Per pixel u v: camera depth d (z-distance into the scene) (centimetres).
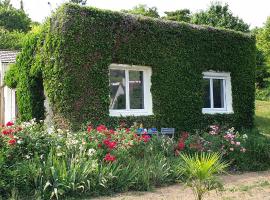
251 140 1115
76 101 1130
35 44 1328
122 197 726
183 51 1368
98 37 1173
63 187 710
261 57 3297
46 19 1252
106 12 1193
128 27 1234
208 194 729
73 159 767
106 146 836
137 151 894
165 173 841
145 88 1300
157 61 1301
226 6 3381
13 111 1998
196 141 1034
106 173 765
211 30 1458
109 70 1216
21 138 782
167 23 1332
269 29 3300
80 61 1140
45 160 776
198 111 1401
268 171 1035
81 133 886
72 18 1135
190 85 1382
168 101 1323
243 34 1572
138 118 1249
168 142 993
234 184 856
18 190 704
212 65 1455
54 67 1150
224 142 1057
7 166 733
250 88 1592
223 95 1528
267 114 2455
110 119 1188
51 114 1212
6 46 4325
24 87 1424
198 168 581
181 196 736
